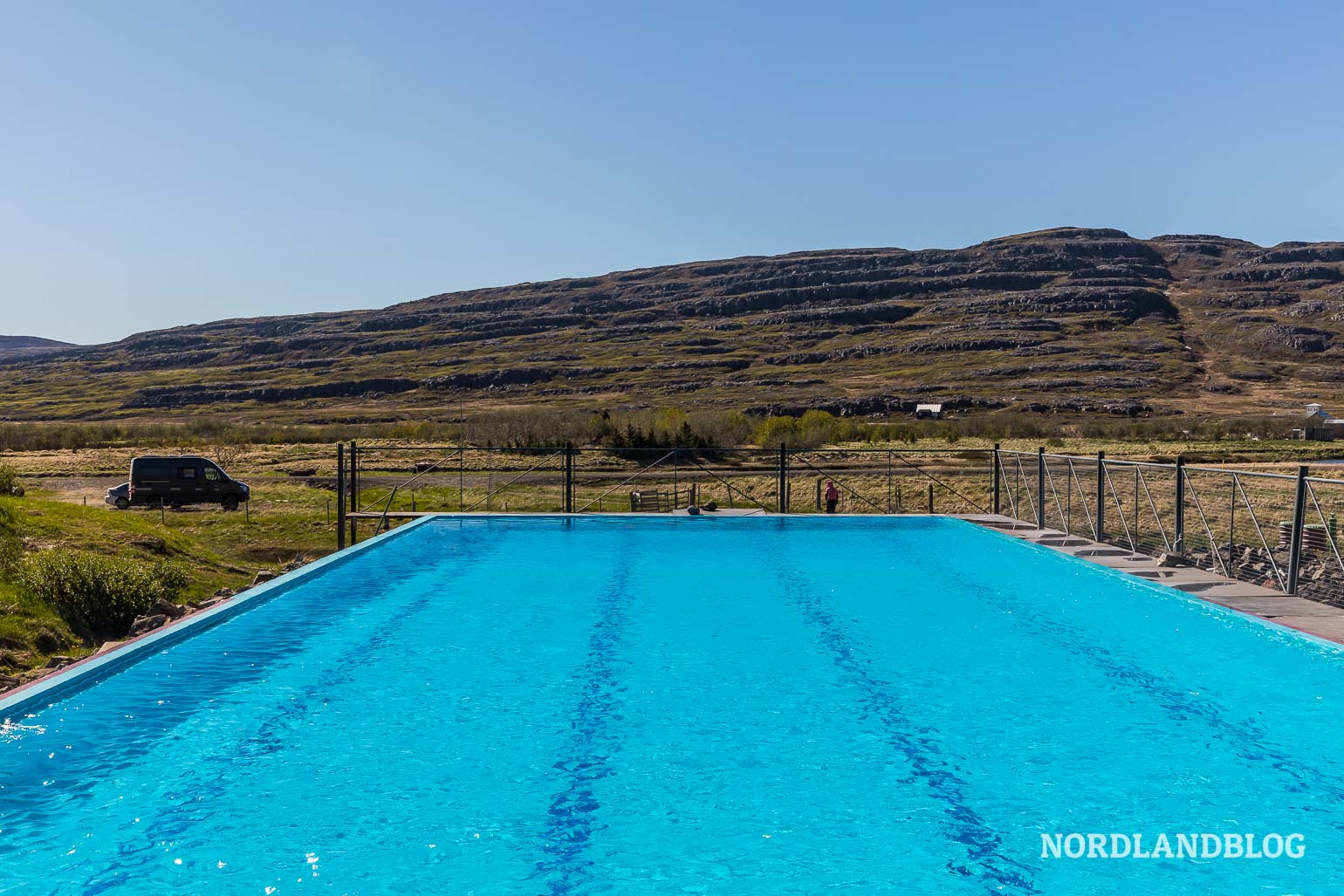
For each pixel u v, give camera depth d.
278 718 8.92
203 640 11.73
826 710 9.16
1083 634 12.05
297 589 15.08
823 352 172.50
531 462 46.50
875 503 31.44
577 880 5.86
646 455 47.25
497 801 7.05
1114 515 25.78
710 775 7.56
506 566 17.30
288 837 6.46
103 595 15.39
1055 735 8.48
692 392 145.38
